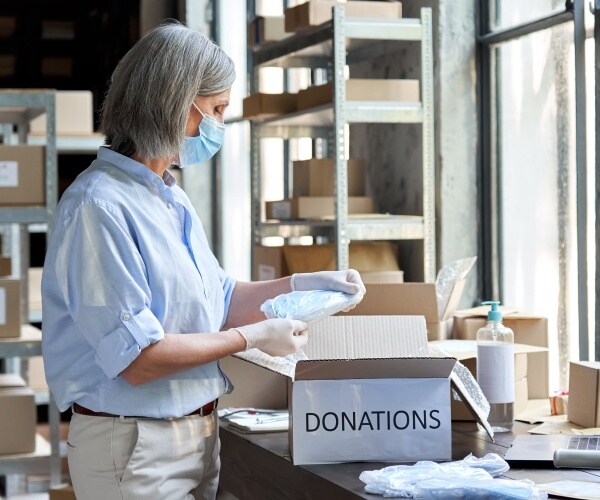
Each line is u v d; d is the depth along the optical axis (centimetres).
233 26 593
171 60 199
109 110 204
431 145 361
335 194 349
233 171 600
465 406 247
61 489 365
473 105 376
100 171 201
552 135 348
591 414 239
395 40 371
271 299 228
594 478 195
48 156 394
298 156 521
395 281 364
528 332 294
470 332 297
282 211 399
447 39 372
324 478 200
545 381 281
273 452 225
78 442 204
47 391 535
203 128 209
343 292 228
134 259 194
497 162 376
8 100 391
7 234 556
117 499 200
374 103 353
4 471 382
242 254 589
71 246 193
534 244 359
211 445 215
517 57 363
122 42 666
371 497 185
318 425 212
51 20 732
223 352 200
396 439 212
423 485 182
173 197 207
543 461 204
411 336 229
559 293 348
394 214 400
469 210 376
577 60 322
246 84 582
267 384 274
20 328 392
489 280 377
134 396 199
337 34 347
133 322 190
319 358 223
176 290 202
